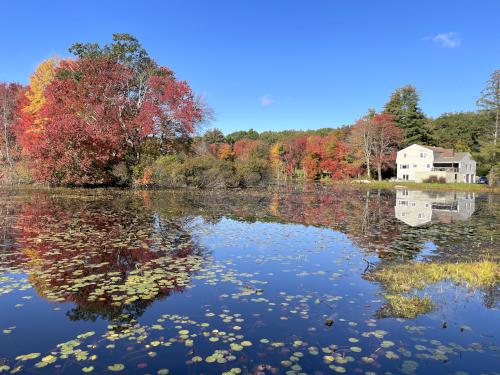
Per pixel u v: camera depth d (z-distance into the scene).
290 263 8.00
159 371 3.65
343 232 12.15
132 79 32.38
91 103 28.81
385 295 6.04
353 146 57.72
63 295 5.74
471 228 13.41
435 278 6.97
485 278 6.92
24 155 31.66
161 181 29.77
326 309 5.39
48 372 3.61
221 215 15.53
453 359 4.03
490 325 4.93
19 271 6.91
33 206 16.83
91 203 18.39
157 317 4.97
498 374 3.72
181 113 31.33
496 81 50.44
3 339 4.32
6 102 36.59
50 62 39.28
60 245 9.11
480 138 56.84
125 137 29.88
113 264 7.52
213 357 3.90
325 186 43.38
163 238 10.27
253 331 4.60
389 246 10.03
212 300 5.65
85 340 4.29
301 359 3.94
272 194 28.27
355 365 3.85
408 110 64.31
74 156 25.16
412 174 57.00
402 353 4.13
